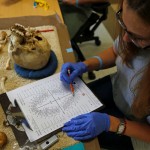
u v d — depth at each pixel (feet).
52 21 3.62
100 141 3.14
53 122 2.43
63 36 3.47
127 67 2.97
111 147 3.16
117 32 3.14
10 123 2.39
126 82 3.07
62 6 5.30
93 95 2.76
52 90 2.75
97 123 2.51
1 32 3.31
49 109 2.54
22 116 2.44
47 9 3.88
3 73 2.93
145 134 2.70
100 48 6.74
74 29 5.24
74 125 2.42
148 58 2.66
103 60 3.51
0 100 2.58
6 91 2.72
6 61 3.05
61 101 2.64
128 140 3.18
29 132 2.32
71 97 2.70
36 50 2.76
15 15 3.69
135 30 1.99
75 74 2.98
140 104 2.45
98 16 5.04
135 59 2.82
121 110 3.43
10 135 2.31
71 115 2.52
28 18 3.58
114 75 3.69
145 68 2.39
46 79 2.89
